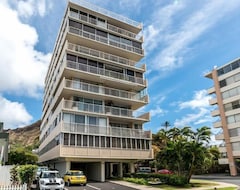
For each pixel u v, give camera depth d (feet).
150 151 104.88
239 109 144.77
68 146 83.76
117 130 98.58
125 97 110.01
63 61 99.50
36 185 62.95
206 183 77.20
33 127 601.62
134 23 129.90
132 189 61.98
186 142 73.82
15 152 154.51
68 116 90.07
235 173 140.97
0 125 115.65
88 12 114.21
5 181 55.52
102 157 90.12
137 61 129.08
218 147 160.56
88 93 97.96
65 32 104.88
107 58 112.16
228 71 155.94
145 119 109.91
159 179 78.23
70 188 64.03
